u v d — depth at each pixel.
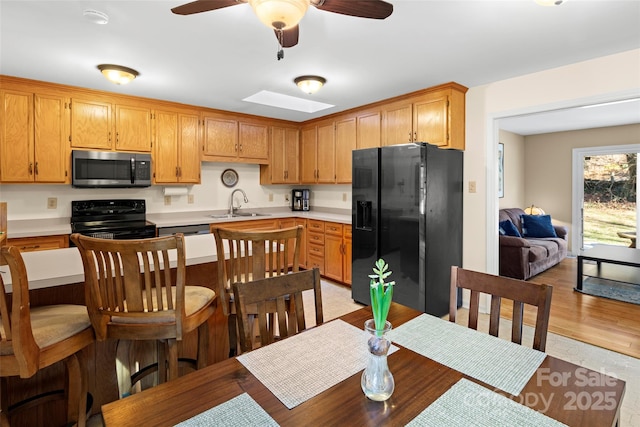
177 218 4.32
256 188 5.25
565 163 6.16
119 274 1.43
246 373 1.03
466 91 3.47
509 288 1.36
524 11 1.98
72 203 3.73
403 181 3.23
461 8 1.95
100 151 3.59
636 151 5.41
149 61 2.75
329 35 2.28
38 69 2.93
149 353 1.97
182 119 4.14
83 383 1.52
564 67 2.86
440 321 1.44
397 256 3.31
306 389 0.95
